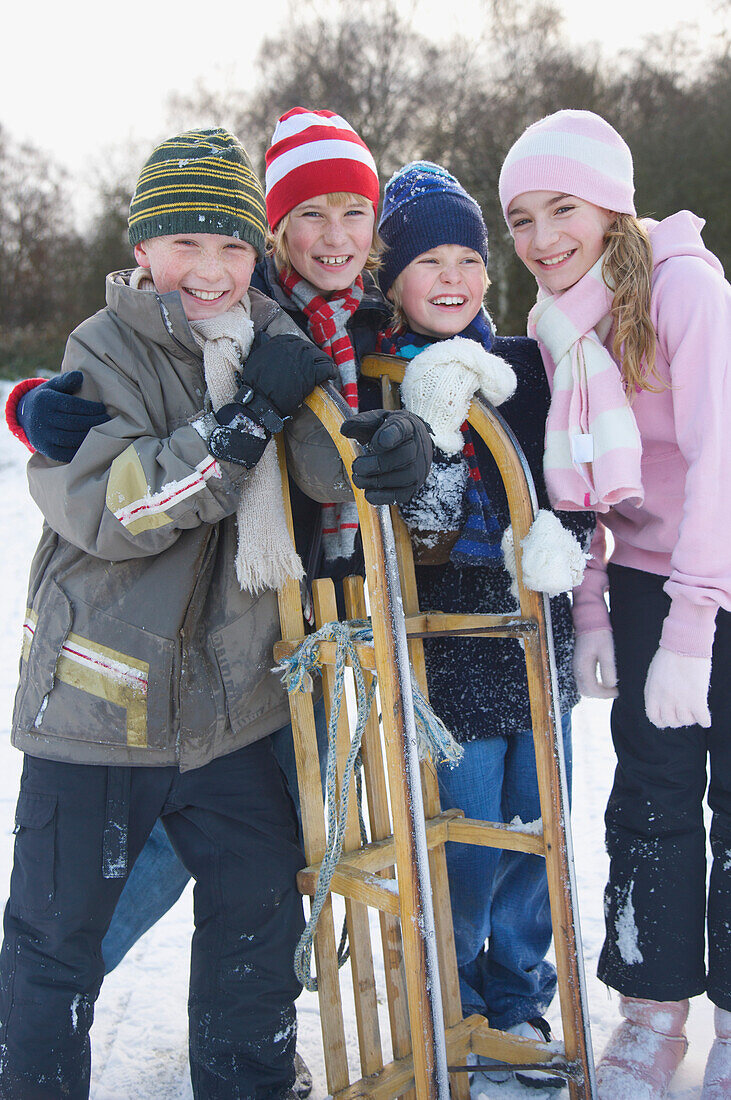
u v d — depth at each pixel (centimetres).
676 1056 174
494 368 153
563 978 152
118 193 1952
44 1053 143
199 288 152
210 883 157
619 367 168
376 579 131
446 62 2011
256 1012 155
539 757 152
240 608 157
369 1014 159
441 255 179
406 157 2078
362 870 152
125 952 181
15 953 147
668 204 1633
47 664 149
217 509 142
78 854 147
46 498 143
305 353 144
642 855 173
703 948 173
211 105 2248
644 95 1844
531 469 184
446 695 180
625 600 181
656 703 162
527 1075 175
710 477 157
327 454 153
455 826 165
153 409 149
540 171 172
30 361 1822
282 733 185
